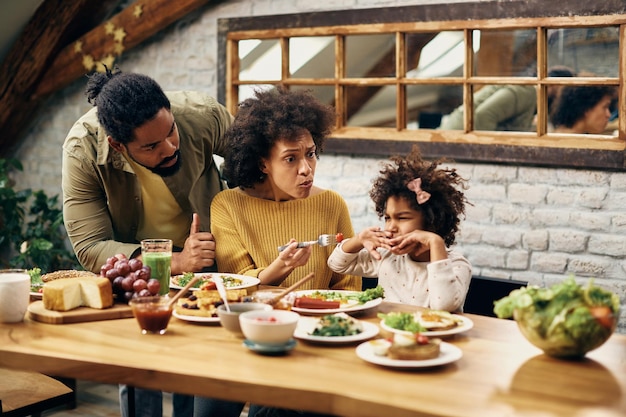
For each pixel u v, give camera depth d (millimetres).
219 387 1732
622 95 3680
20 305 2174
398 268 2520
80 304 2262
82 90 5375
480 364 1816
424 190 2453
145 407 2779
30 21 5234
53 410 3881
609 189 3791
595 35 3758
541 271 3975
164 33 4988
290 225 2740
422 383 1693
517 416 1517
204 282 2477
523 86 3963
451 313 2289
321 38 4496
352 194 4453
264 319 1945
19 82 5332
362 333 1999
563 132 3875
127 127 2434
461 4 3990
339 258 2576
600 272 3836
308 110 2627
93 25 5234
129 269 2307
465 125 4066
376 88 4359
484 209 4086
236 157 2705
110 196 2832
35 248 5047
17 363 1928
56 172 5523
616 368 1790
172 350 1927
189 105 2947
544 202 3945
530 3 3818
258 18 4586
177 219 2963
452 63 4137
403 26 4141
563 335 1798
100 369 1841
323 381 1704
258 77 4699
